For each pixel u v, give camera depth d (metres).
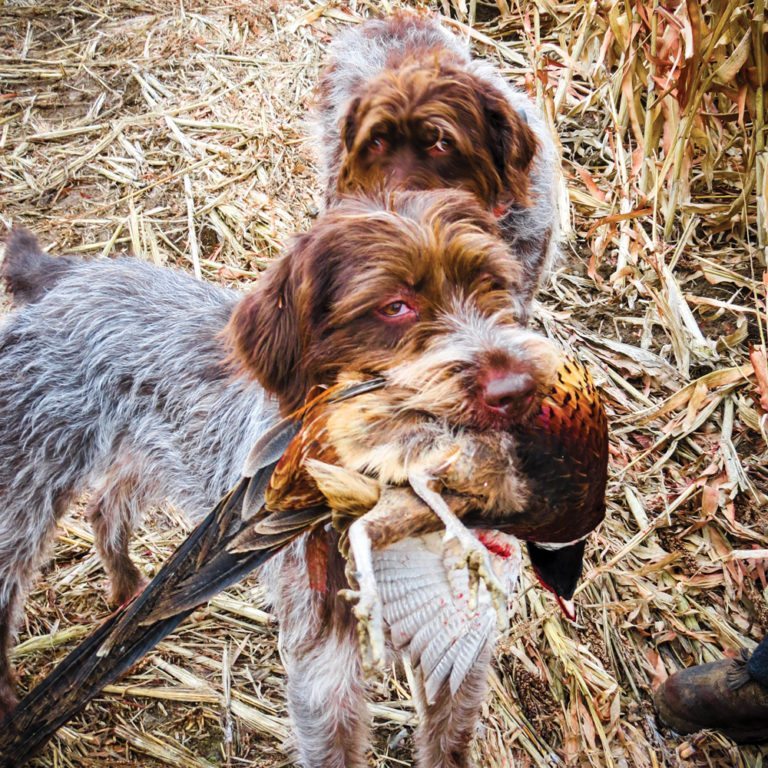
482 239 0.77
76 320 1.12
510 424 0.67
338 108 1.38
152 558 1.30
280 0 2.05
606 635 1.17
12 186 1.72
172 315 1.11
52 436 1.09
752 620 1.19
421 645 0.68
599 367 1.45
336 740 0.94
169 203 1.69
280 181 1.72
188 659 1.17
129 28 2.01
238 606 1.22
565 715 1.11
